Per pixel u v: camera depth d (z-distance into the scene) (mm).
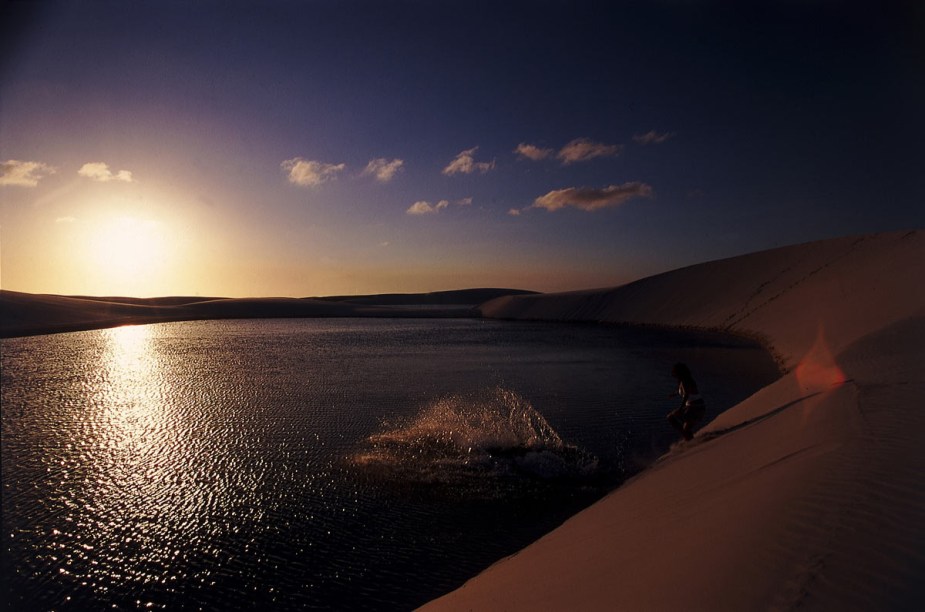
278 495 8039
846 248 49500
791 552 3043
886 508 3326
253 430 11844
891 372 9203
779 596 2643
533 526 7004
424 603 5316
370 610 5234
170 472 9109
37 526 7051
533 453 9727
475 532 6832
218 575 5879
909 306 21125
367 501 7801
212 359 27094
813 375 11492
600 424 12188
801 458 4957
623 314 69938
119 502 7832
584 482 8516
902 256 35969
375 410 13977
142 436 11430
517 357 27766
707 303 57688
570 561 4551
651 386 17844
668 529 4371
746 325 43469
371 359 27047
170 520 7238
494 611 3951
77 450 10414
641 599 3123
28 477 8875
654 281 74312
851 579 2627
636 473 8906
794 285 46875
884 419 5770
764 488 4340
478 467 9195
